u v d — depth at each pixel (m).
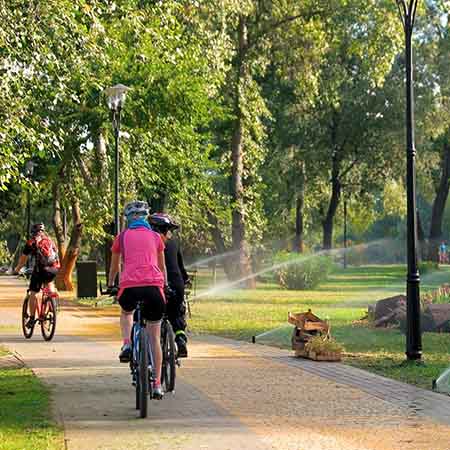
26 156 16.44
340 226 97.56
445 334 23.08
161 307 11.68
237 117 46.44
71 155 37.28
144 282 11.66
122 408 11.96
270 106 57.28
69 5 16.08
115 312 30.64
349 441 10.02
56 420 11.05
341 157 65.62
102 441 9.90
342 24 47.03
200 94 36.88
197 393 13.20
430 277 62.72
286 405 12.27
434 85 63.31
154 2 21.38
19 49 15.50
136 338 11.98
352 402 12.54
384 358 17.78
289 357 17.72
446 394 13.28
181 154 38.03
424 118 63.03
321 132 64.06
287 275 48.91
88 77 18.12
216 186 57.34
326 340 17.38
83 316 28.70
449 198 115.75
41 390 13.32
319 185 68.38
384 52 46.28
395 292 45.56
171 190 39.28
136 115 36.12
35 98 17.66
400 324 23.94
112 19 20.16
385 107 63.06
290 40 47.59
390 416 11.52
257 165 50.75
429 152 65.00
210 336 22.25
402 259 108.56
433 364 16.88
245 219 49.69
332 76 53.59
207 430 10.55
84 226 39.62
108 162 37.56
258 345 20.00
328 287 51.78
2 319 27.66
